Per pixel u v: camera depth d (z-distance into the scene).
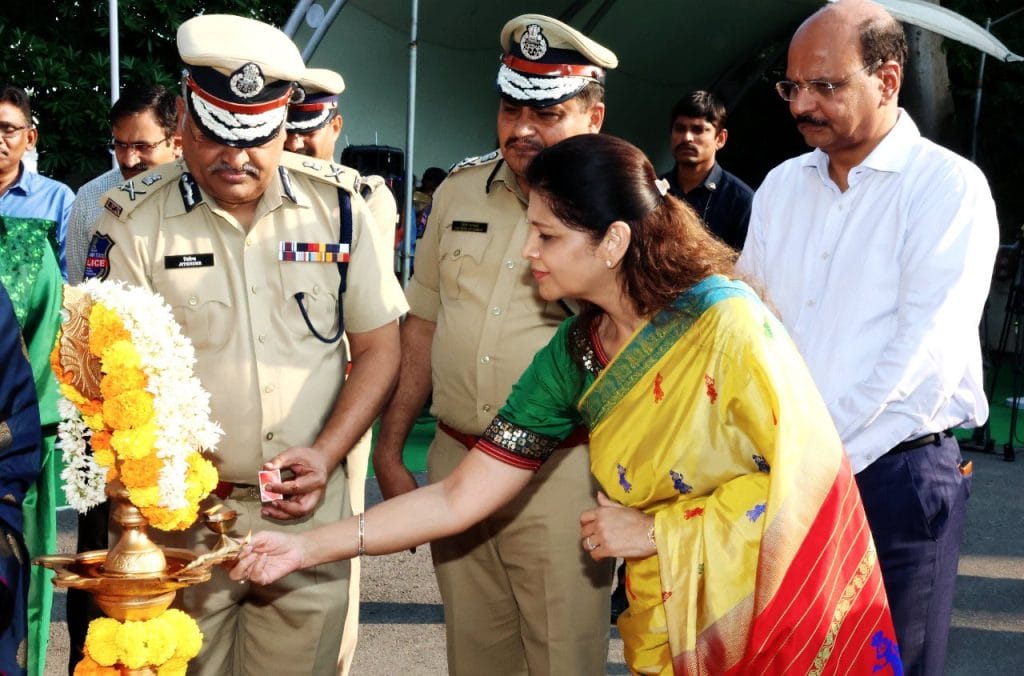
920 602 2.98
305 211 2.95
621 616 2.51
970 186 2.89
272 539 2.47
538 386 2.54
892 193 2.97
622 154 2.26
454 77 11.27
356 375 3.02
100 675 2.10
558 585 3.14
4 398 2.47
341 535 2.53
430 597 5.28
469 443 3.27
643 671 2.44
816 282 3.09
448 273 3.28
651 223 2.25
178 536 2.85
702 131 5.14
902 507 2.93
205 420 2.15
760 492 2.24
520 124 3.14
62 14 12.01
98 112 11.80
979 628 5.04
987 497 7.29
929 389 2.84
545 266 2.30
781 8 11.40
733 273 2.33
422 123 11.38
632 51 11.88
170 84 12.07
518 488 2.63
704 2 11.26
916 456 2.95
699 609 2.27
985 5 15.28
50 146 11.82
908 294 2.89
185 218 2.88
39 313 3.35
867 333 2.97
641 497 2.36
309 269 2.92
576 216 2.23
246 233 2.89
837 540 2.23
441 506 2.59
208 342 2.85
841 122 2.92
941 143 11.70
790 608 2.20
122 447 2.03
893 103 2.97
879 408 2.82
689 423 2.24
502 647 3.39
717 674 2.26
